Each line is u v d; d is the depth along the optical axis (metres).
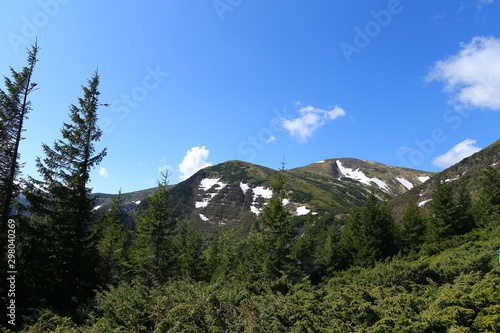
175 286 8.72
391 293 7.79
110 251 22.72
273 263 26.41
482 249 11.61
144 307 6.98
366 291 7.54
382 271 10.25
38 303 13.53
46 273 15.29
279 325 5.76
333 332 5.80
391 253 35.78
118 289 8.68
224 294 7.48
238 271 34.59
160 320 5.72
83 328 7.06
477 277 7.26
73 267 16.27
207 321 5.57
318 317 6.52
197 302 6.01
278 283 10.92
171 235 25.34
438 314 5.52
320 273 38.41
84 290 16.89
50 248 16.41
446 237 36.31
